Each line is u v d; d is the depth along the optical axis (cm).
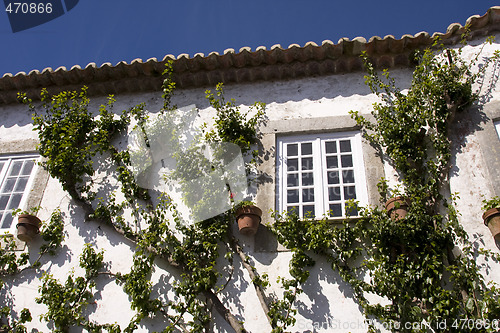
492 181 526
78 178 610
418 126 559
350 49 639
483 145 551
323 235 515
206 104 663
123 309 528
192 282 518
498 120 569
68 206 609
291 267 510
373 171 560
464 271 471
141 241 551
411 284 472
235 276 524
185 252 539
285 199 568
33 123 656
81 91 700
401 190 539
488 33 634
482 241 491
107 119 661
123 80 686
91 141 648
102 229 584
